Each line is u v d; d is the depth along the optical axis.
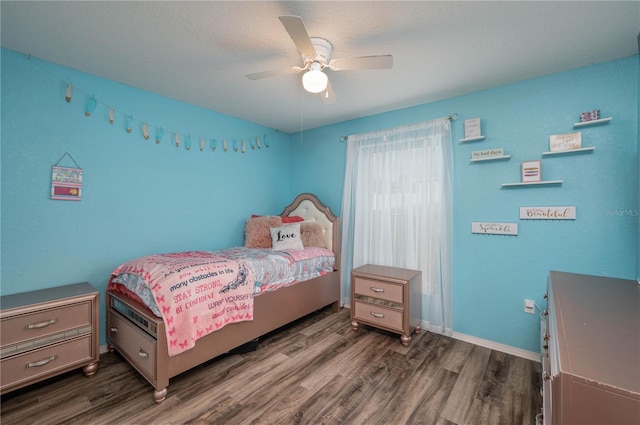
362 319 2.80
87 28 1.72
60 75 2.19
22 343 1.74
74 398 1.79
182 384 1.95
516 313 2.40
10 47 1.94
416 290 2.71
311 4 1.48
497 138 2.48
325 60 1.82
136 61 2.12
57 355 1.87
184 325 1.82
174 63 2.15
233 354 2.35
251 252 2.90
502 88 2.46
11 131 1.99
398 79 2.38
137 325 1.99
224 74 2.33
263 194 3.83
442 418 1.65
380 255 3.14
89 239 2.34
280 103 2.98
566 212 2.17
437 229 2.77
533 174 2.27
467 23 1.64
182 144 2.95
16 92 2.01
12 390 1.70
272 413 1.68
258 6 1.51
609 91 2.04
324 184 3.81
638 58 1.94
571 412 0.66
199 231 3.11
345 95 2.72
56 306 1.86
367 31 1.72
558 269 2.21
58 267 2.19
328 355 2.35
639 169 1.83
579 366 0.69
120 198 2.51
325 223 3.53
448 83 2.44
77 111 2.27
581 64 2.10
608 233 2.03
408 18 1.60
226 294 2.10
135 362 1.95
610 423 0.62
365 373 2.10
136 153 2.61
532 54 1.97
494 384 1.97
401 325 2.54
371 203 3.23
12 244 2.00
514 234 2.40
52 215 2.16
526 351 2.35
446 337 2.70
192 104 3.02
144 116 2.66
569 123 2.17
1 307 1.73
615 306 1.21
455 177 2.71
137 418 1.62
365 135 3.30
